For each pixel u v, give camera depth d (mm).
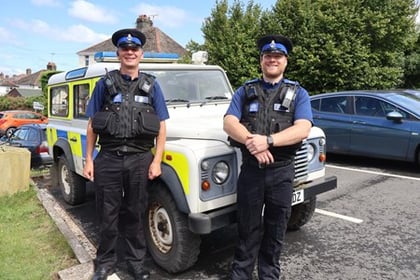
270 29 16719
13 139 10695
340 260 3730
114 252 3496
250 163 2914
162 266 3615
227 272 3621
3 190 6531
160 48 31594
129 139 3127
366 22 15922
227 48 17500
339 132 7738
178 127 3641
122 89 3146
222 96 4840
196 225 3098
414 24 17203
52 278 3557
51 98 6215
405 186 6148
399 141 6895
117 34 3150
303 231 4457
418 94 7863
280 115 2840
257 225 3057
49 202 6090
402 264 3621
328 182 3867
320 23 15516
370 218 4805
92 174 3352
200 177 3137
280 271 3508
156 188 3516
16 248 4230
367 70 15742
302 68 15562
